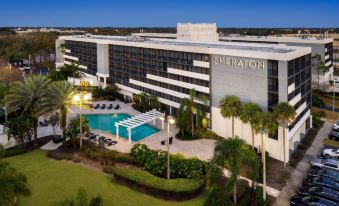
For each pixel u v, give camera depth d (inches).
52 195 1952.5
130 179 2036.2
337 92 4547.2
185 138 2901.1
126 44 4185.5
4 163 1398.9
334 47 6737.2
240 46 3179.1
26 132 2726.4
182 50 3245.6
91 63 5113.2
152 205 1850.4
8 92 3051.2
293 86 2551.7
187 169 2091.5
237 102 2588.6
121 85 4466.0
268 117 2274.9
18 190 1330.0
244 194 1899.6
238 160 1667.1
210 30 5324.8
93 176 2204.7
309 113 3097.9
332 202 1798.7
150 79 3858.3
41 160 2485.2
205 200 1894.7
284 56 2365.9
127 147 2728.8
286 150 2410.2
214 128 3024.1
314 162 2346.2
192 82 3223.4
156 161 2183.8
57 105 2674.7
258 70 2561.5
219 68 2888.8
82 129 2797.7
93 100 4323.3
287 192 2009.1
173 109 3597.4
